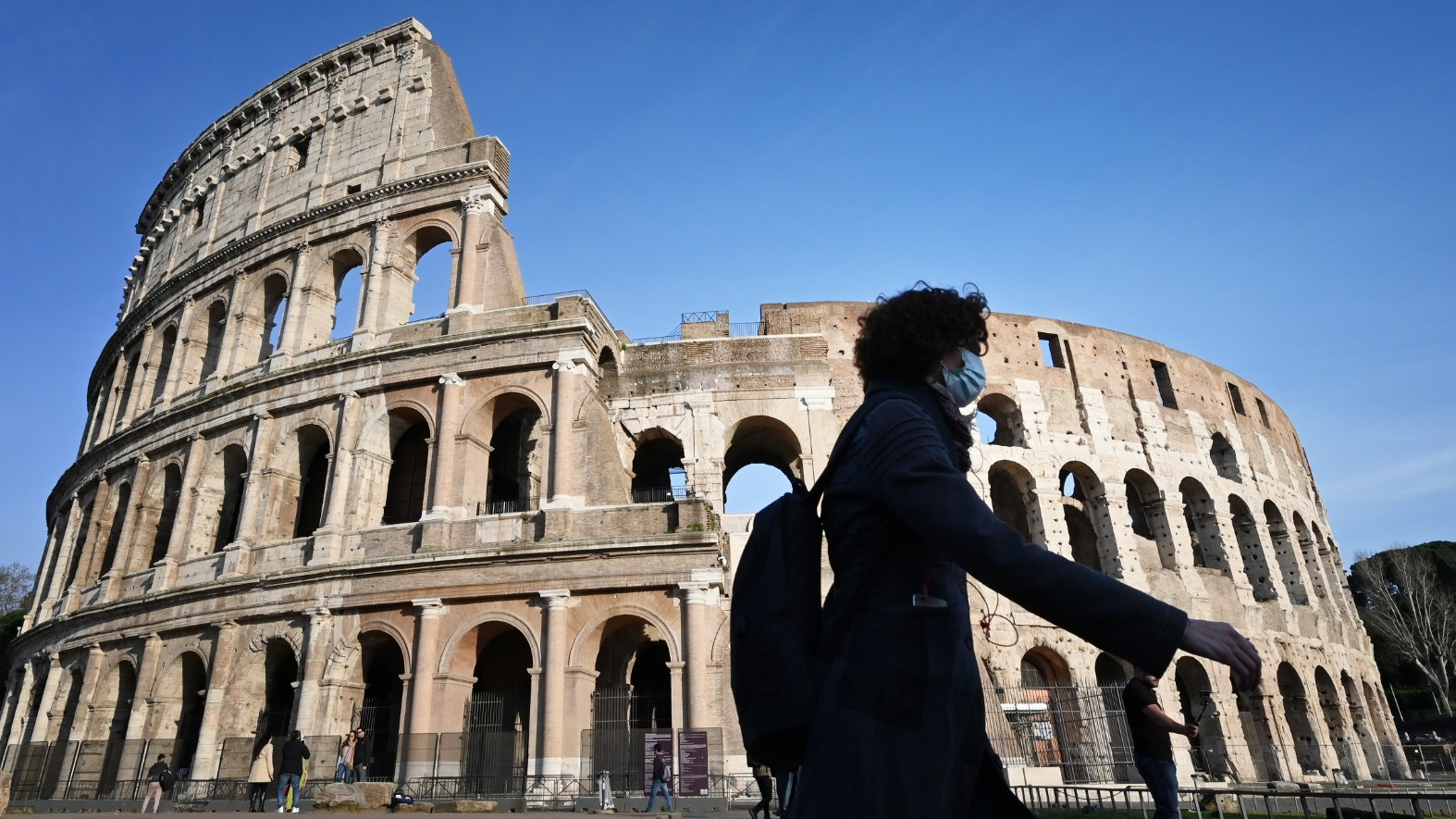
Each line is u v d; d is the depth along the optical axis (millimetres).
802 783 2945
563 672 36562
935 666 3051
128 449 53438
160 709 42438
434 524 40188
